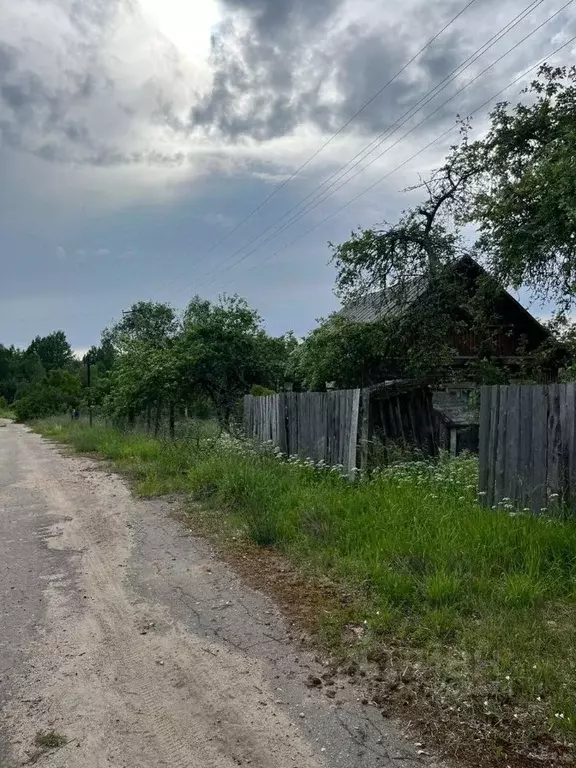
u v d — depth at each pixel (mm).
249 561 5184
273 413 10648
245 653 3543
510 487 5555
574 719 2648
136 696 3119
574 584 3893
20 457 15609
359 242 13523
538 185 9750
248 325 16562
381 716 2844
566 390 5031
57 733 2799
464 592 3889
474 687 2975
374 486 6668
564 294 11625
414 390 9070
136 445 13547
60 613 4277
